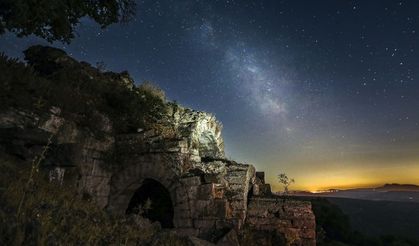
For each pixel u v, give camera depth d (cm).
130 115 1441
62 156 898
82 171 1115
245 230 1239
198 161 1383
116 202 1272
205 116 1628
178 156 1299
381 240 2278
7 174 570
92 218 577
